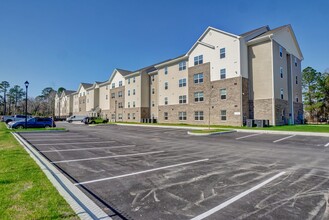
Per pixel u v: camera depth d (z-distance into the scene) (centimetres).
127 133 1869
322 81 3853
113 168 639
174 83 3109
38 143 1176
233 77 2317
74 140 1341
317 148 1012
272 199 404
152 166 665
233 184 492
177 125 2670
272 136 1488
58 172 568
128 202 391
